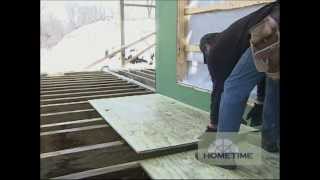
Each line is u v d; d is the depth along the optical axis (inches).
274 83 90.4
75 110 152.4
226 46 92.1
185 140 101.1
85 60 479.8
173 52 172.2
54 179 78.2
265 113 93.1
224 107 90.1
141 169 84.8
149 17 484.7
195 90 151.5
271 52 89.3
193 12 153.3
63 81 226.8
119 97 177.9
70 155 94.7
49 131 120.4
